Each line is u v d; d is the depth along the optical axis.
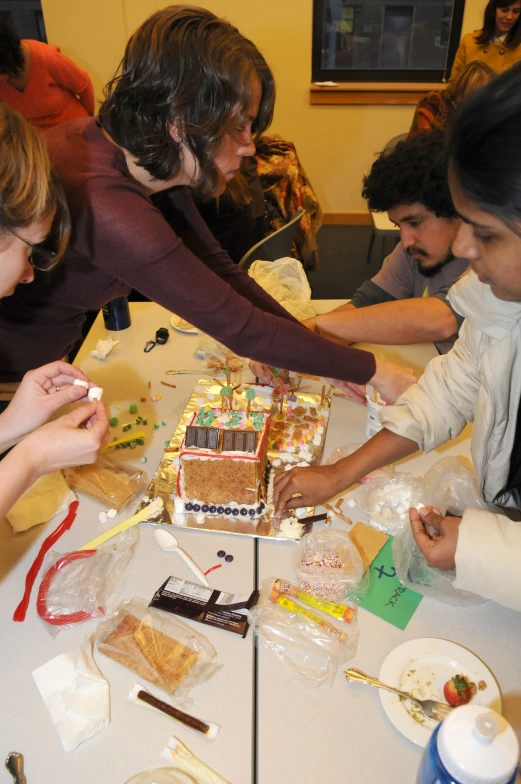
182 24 0.90
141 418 1.29
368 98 3.97
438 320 1.37
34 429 0.97
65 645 0.84
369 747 0.72
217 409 1.15
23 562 0.96
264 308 1.35
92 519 1.04
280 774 0.70
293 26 3.79
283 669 0.81
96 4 3.56
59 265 1.06
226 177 1.09
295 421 1.28
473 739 0.53
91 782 0.70
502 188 0.63
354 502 1.08
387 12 3.79
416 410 1.05
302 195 2.56
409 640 0.84
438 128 1.47
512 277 0.72
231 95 0.92
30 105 2.68
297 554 0.97
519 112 0.62
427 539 0.89
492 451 0.98
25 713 0.76
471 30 3.80
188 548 0.99
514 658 0.82
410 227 1.39
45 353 1.24
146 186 1.08
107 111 0.96
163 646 0.83
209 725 0.75
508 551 0.80
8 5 3.70
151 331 1.63
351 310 1.43
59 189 0.84
